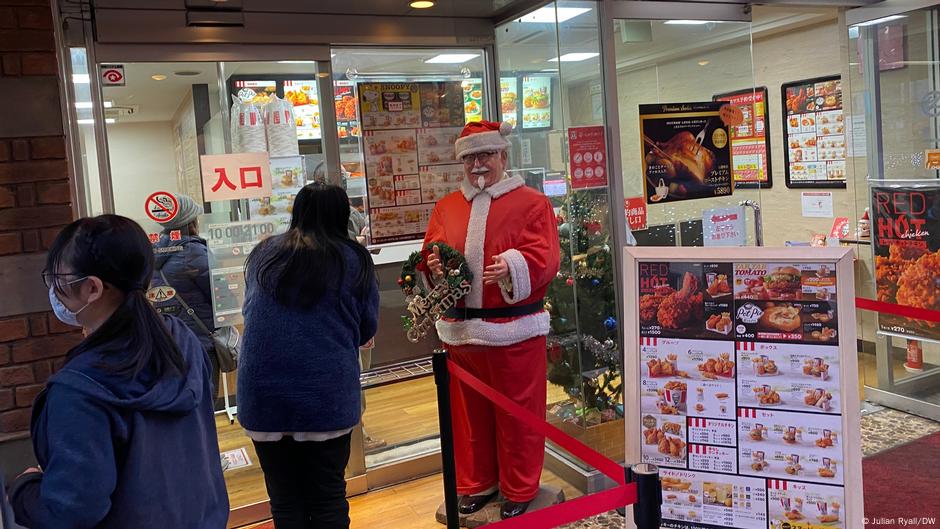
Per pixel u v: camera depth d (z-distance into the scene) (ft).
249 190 10.53
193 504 4.85
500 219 9.60
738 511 6.55
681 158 11.70
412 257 9.89
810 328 6.33
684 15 11.48
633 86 11.19
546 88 10.97
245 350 7.58
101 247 4.59
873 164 13.71
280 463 7.79
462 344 9.70
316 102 10.93
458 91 13.10
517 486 9.93
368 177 12.84
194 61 10.07
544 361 10.04
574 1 10.60
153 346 4.67
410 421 13.75
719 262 6.63
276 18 10.51
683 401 6.73
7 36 8.45
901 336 13.67
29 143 8.63
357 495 11.28
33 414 4.47
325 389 7.45
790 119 17.60
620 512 9.57
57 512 4.11
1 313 8.54
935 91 12.45
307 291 7.38
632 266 6.92
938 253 12.68
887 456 11.83
